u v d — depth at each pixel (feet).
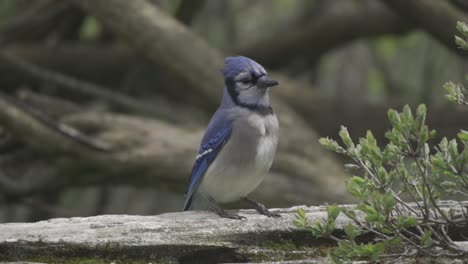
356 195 17.88
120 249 19.56
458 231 20.38
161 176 41.11
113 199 51.19
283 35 54.75
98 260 19.48
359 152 19.16
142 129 41.86
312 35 54.13
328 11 59.16
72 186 43.16
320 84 58.39
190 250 19.99
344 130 19.16
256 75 25.03
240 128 24.62
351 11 53.78
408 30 53.01
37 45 51.65
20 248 19.19
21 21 50.01
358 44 56.70
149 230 20.20
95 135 42.06
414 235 18.89
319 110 52.06
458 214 20.45
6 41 49.98
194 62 41.86
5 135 43.78
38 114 39.06
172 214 21.53
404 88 55.36
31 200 46.83
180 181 41.04
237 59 25.40
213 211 21.97
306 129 42.70
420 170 18.47
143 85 52.49
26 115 40.32
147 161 40.75
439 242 18.79
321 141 19.49
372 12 52.95
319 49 54.95
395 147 18.33
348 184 17.95
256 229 20.44
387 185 18.60
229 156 24.72
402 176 18.67
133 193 51.19
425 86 54.65
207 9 56.95
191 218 21.07
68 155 41.01
